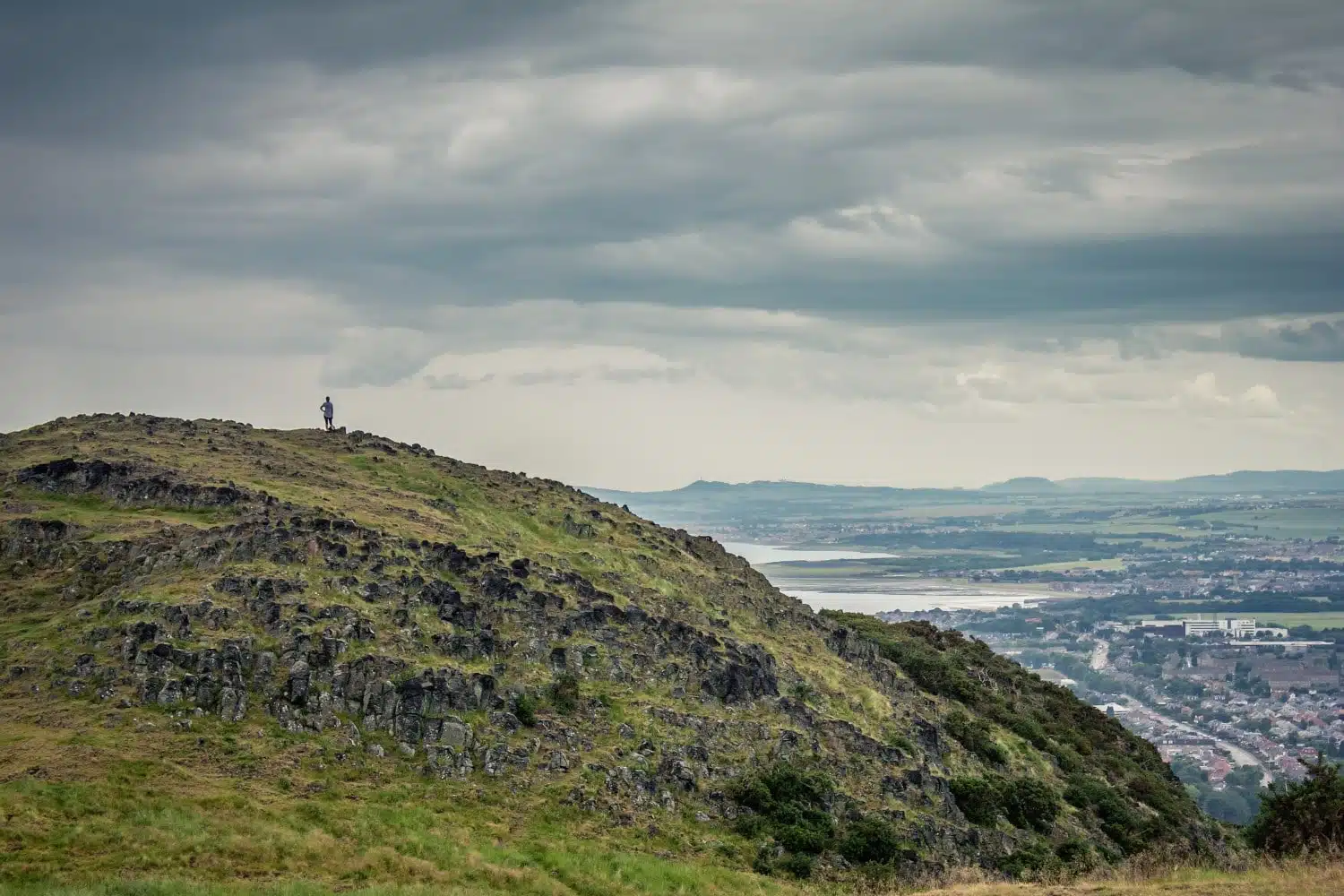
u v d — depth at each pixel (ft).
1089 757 402.72
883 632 437.58
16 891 153.79
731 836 230.68
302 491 307.17
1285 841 246.68
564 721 242.17
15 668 221.66
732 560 395.96
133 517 281.54
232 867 171.01
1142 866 200.34
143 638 224.12
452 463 384.27
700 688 270.46
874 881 220.02
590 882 189.67
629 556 341.00
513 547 303.27
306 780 204.13
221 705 215.51
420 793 210.59
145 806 182.60
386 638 238.68
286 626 231.50
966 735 328.49
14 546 267.80
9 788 180.04
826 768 263.49
